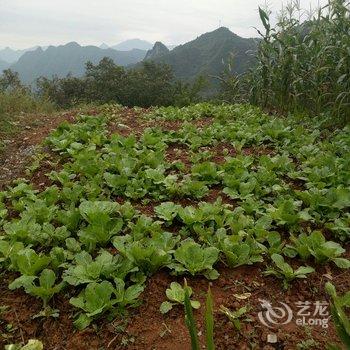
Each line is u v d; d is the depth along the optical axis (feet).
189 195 12.68
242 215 10.59
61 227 10.15
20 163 16.70
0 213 11.43
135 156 15.71
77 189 12.19
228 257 8.91
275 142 18.08
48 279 8.22
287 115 23.98
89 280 8.09
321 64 21.84
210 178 13.78
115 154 15.37
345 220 10.79
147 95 103.04
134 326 7.57
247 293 8.34
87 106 30.81
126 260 8.69
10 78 68.39
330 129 21.21
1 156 18.31
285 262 9.29
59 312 7.98
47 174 14.23
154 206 12.16
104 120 21.86
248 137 18.21
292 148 16.99
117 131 20.45
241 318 7.75
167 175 14.69
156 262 8.60
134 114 25.44
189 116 23.86
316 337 7.38
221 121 22.67
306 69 23.16
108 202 10.92
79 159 14.62
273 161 14.89
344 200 11.37
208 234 9.87
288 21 24.02
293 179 14.08
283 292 8.48
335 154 16.61
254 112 24.31
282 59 23.63
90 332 7.48
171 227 10.93
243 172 13.55
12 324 7.83
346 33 21.25
